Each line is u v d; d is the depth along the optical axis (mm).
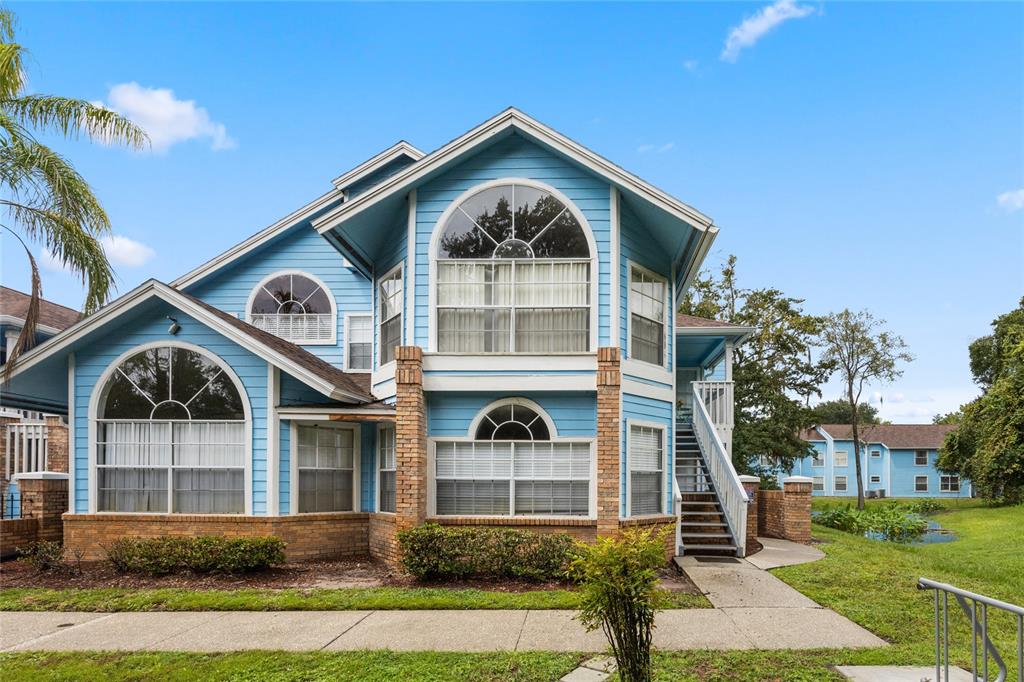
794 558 11672
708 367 20875
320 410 11508
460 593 9078
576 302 11477
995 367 43750
